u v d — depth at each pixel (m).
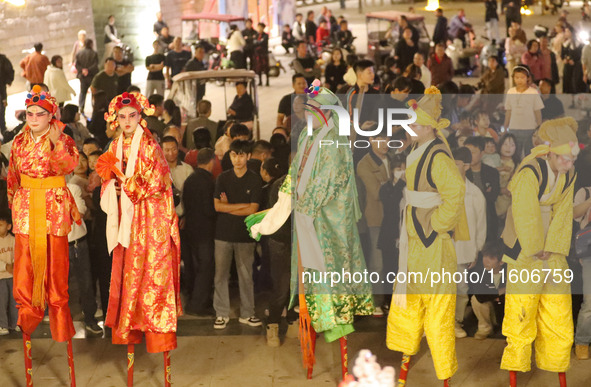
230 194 7.17
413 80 10.13
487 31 24.02
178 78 12.46
